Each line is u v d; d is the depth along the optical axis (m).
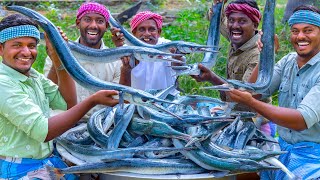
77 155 1.86
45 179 1.81
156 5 5.73
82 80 1.75
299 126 1.86
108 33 4.32
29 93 1.86
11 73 1.83
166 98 1.97
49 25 1.78
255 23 2.33
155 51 1.95
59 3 5.88
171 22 5.04
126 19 4.99
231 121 1.84
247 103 1.81
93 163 1.74
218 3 2.24
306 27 1.95
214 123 1.79
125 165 1.73
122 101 1.70
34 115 1.77
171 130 1.78
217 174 1.75
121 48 2.00
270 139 2.05
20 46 1.81
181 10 5.46
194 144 1.75
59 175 1.75
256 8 2.32
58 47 1.77
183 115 1.82
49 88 2.03
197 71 1.93
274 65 2.07
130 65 2.01
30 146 1.85
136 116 1.88
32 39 1.83
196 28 4.54
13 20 1.80
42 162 1.89
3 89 1.78
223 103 1.89
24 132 1.84
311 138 2.00
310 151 1.98
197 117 1.79
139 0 5.72
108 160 1.73
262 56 1.98
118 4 5.80
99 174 1.94
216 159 1.74
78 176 2.00
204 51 2.09
